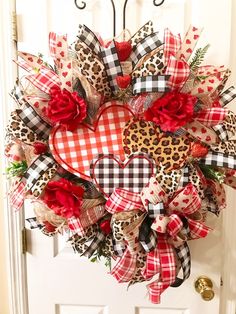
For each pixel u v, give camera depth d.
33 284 1.01
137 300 0.99
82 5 0.86
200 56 0.74
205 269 0.96
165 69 0.67
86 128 0.71
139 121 0.71
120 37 0.76
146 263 0.73
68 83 0.67
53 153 0.70
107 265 0.88
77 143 0.71
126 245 0.73
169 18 0.86
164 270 0.72
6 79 0.91
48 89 0.68
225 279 0.98
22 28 0.88
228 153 0.71
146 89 0.65
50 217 0.72
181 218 0.72
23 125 0.69
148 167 0.70
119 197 0.69
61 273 0.99
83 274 0.99
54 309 1.01
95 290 0.99
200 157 0.71
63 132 0.71
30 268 1.00
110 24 0.87
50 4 0.87
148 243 0.70
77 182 0.73
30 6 0.87
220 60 0.86
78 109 0.67
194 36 0.70
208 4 0.84
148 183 0.69
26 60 0.75
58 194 0.67
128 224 0.69
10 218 0.98
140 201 0.69
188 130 0.70
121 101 0.72
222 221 0.94
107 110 0.71
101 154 0.70
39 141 0.71
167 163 0.70
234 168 0.70
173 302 0.98
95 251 0.80
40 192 0.69
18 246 0.99
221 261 0.96
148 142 0.70
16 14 0.88
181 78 0.65
